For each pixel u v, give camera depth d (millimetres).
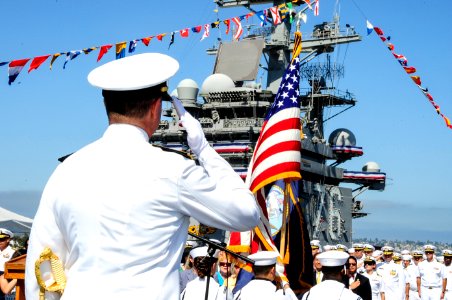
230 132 55906
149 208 3662
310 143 58250
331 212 60656
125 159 3777
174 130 56312
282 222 12219
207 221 3803
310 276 12602
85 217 3672
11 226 25375
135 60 3998
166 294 3662
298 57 12836
